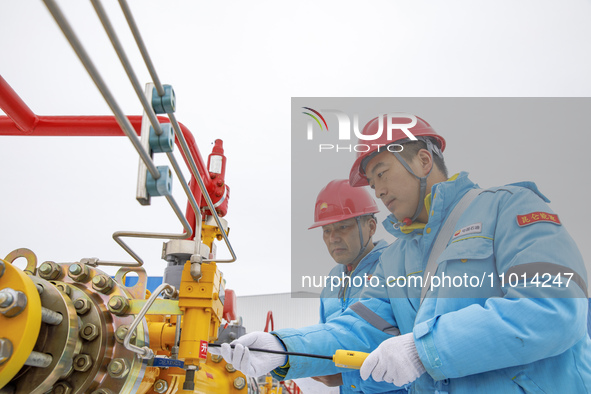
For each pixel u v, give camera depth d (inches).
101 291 45.3
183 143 41.7
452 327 51.5
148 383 52.2
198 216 49.0
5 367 32.3
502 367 49.8
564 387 49.4
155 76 35.4
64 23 21.4
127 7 29.4
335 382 79.3
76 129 56.7
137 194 34.2
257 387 84.0
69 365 38.6
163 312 48.4
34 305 34.6
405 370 52.7
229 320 76.1
